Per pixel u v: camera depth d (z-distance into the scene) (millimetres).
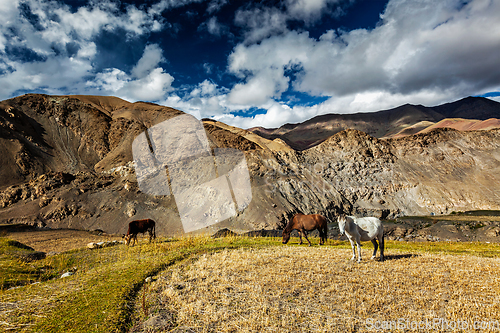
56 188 104562
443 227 84188
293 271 9953
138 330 5859
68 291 8023
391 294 7859
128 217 85750
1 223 86062
